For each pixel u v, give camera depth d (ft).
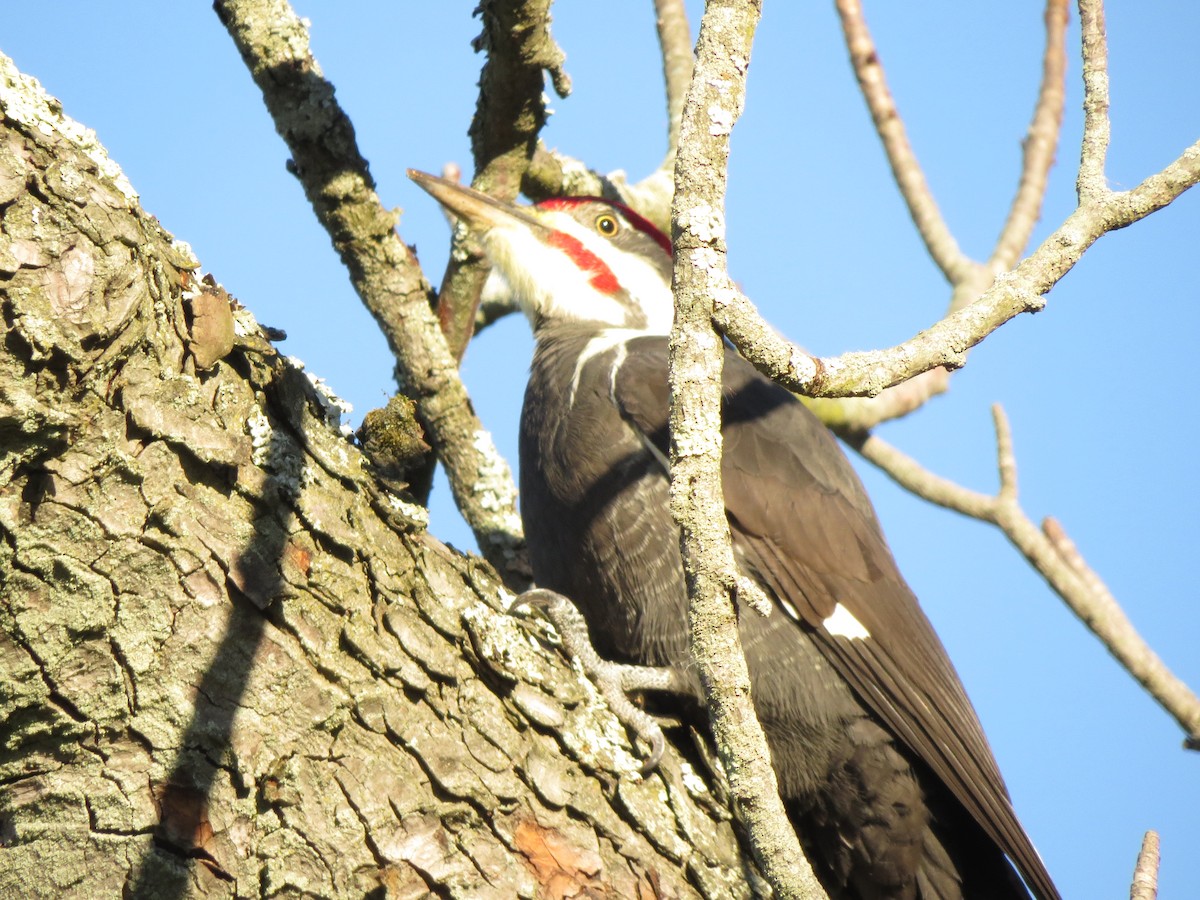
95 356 17.19
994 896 29.32
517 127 32.48
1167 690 33.35
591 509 30.09
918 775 29.35
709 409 18.51
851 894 29.66
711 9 18.95
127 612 17.98
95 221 17.16
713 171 18.65
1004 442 35.60
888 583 30.78
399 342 31.27
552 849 20.53
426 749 19.81
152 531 18.08
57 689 17.79
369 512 20.63
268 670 18.72
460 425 31.89
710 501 18.38
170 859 18.16
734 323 18.43
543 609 24.79
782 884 18.29
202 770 18.30
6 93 17.12
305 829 18.78
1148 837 22.38
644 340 32.94
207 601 18.40
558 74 31.45
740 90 18.92
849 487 32.42
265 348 20.06
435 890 19.33
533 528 31.68
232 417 19.30
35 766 18.06
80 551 17.63
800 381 18.66
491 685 21.04
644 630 29.45
